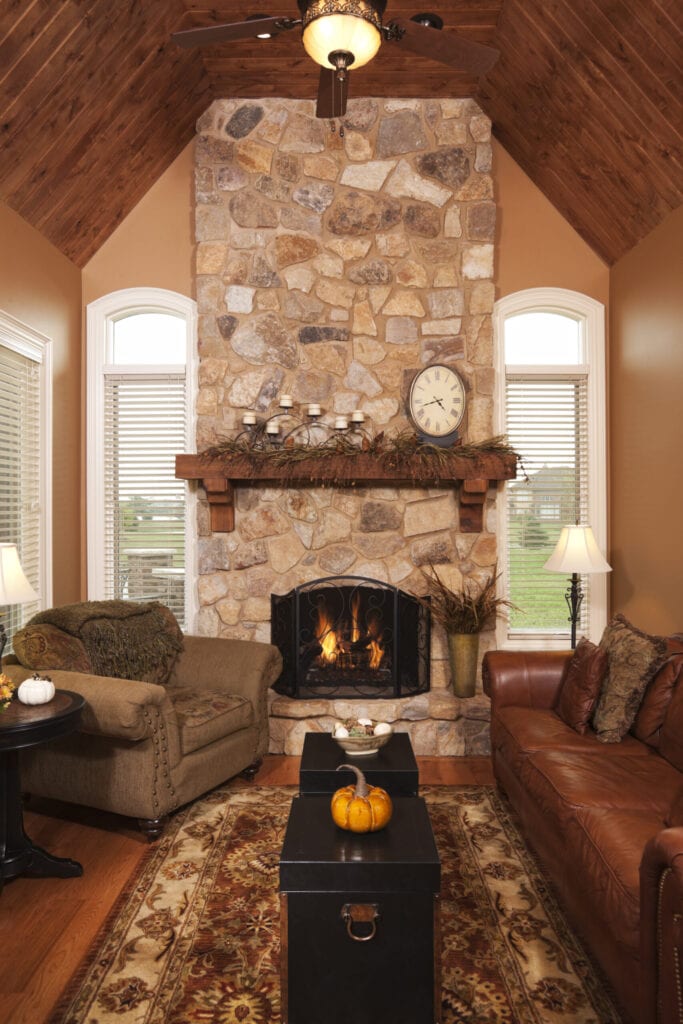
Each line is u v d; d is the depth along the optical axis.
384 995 2.10
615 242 4.93
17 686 3.49
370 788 2.42
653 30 3.42
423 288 4.95
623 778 2.86
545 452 5.25
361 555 4.92
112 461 5.23
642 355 4.64
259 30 2.69
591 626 5.20
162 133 4.82
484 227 4.93
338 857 2.13
